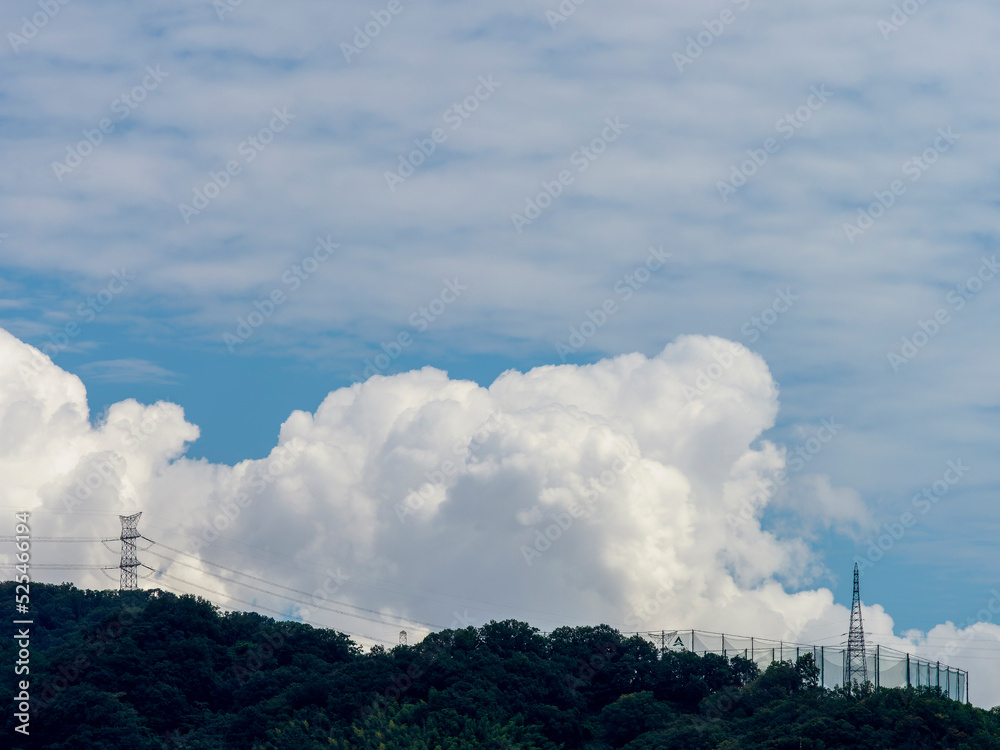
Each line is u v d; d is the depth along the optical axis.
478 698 129.12
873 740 101.69
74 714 133.88
